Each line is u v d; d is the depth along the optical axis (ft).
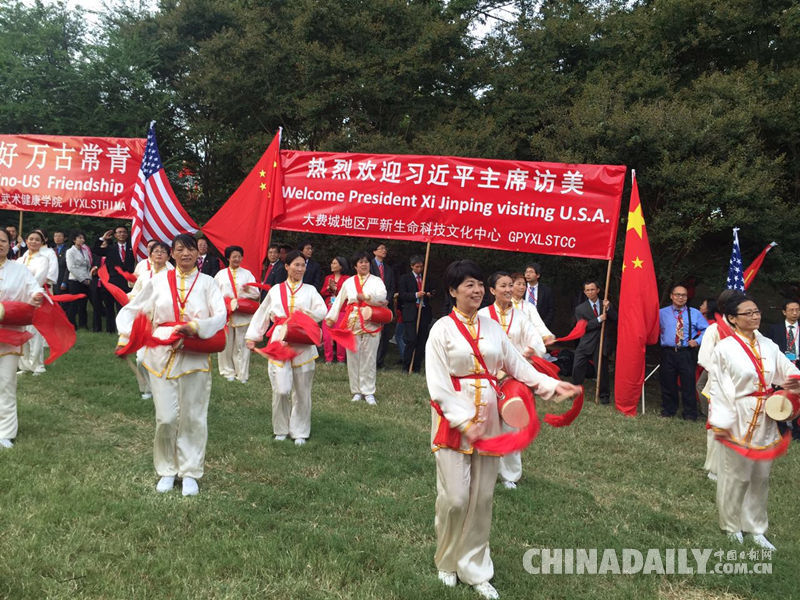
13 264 19.19
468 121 45.85
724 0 41.06
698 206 33.73
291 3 50.01
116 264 40.01
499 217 32.89
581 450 23.79
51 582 11.90
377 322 28.71
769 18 39.86
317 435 22.86
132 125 50.85
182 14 54.19
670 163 34.78
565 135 38.11
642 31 44.55
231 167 52.90
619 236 37.81
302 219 35.37
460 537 13.01
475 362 12.91
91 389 26.40
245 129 50.67
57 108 49.83
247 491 17.28
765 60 42.01
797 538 17.28
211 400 26.73
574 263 39.22
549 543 15.66
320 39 48.70
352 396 29.58
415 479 19.10
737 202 33.65
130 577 12.43
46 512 14.60
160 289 17.16
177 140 54.60
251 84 46.75
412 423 25.62
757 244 37.81
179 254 17.28
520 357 13.66
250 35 46.85
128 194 36.35
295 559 13.56
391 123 48.70
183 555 13.41
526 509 17.58
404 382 33.32
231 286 30.48
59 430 21.20
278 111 47.21
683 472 22.07
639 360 29.40
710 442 21.75
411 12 50.47
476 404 12.86
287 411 22.35
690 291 39.47
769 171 35.19
